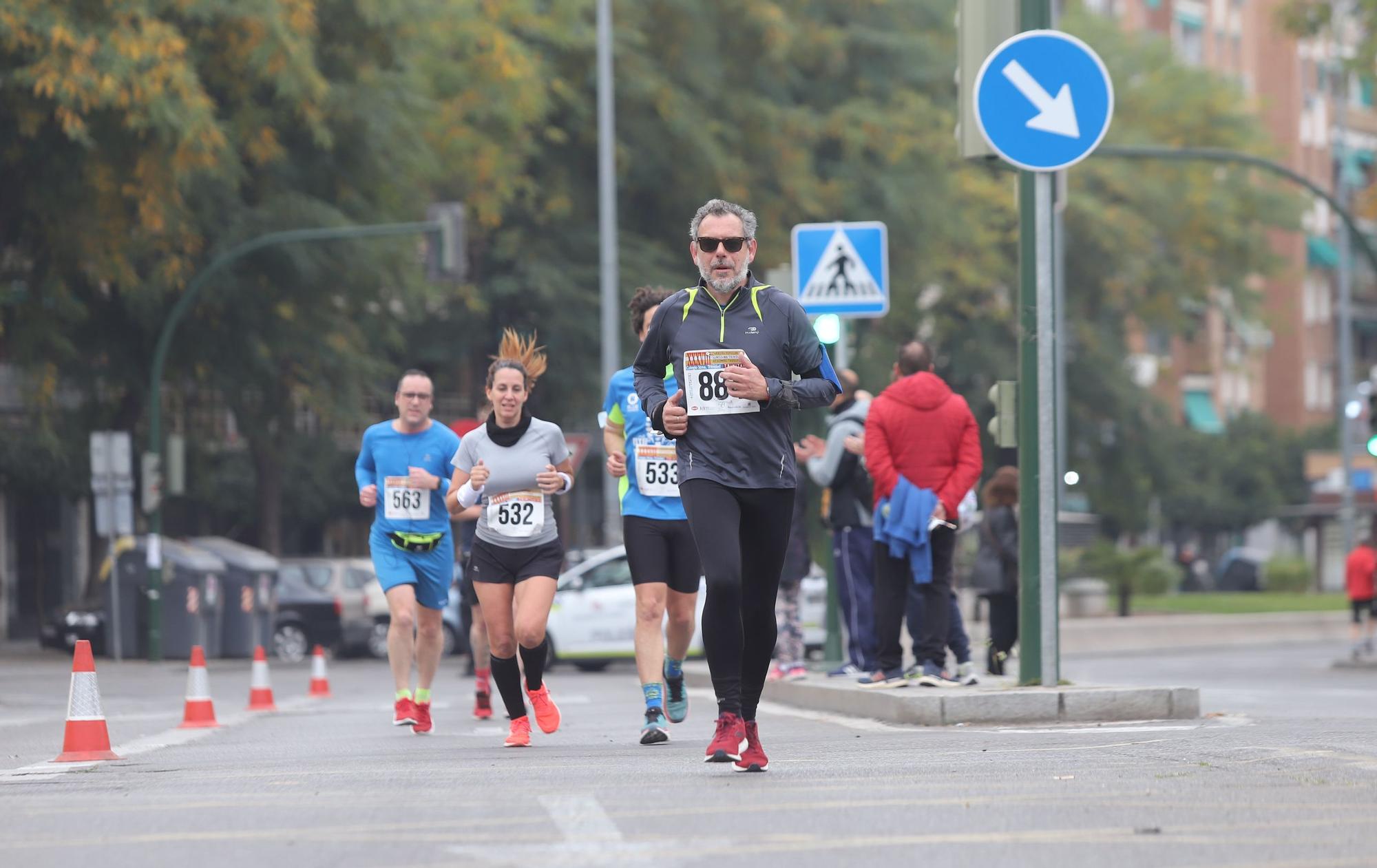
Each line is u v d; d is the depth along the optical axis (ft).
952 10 424.46
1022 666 116.47
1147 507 563.89
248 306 304.30
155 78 248.11
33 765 98.07
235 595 320.91
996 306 489.67
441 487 123.95
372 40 294.66
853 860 56.85
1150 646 321.73
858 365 430.61
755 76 393.50
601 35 356.18
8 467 371.15
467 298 369.09
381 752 99.40
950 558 121.90
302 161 304.91
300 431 416.05
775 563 78.18
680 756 88.53
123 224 268.62
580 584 261.44
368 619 355.36
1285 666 260.62
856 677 146.10
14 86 251.80
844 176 400.26
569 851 58.44
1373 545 277.03
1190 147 538.88
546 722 103.30
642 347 78.74
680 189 388.16
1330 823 63.46
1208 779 75.00
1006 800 68.74
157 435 299.17
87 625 325.62
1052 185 115.44
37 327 281.13
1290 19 366.43
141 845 62.34
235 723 143.54
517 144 360.48
